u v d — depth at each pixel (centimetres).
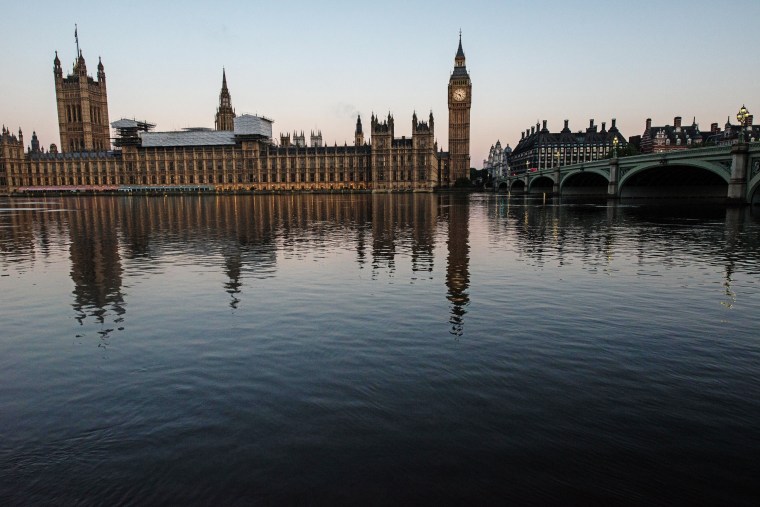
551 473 741
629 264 2509
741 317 1554
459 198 12988
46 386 1073
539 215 6053
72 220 6022
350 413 926
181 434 860
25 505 684
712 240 3453
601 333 1393
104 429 884
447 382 1061
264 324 1501
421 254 2858
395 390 1023
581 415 913
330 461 774
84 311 1686
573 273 2267
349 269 2397
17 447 831
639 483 717
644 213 6109
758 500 680
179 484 724
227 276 2258
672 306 1686
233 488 713
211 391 1030
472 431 857
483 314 1584
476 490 704
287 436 847
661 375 1097
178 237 3891
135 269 2466
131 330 1462
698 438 832
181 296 1880
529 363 1168
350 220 5538
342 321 1518
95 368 1172
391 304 1717
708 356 1214
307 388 1038
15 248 3297
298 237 3794
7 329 1490
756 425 874
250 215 6638
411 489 707
